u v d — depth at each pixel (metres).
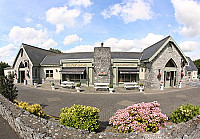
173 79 20.39
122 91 16.73
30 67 23.45
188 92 16.16
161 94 14.91
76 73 19.55
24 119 5.66
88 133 4.83
